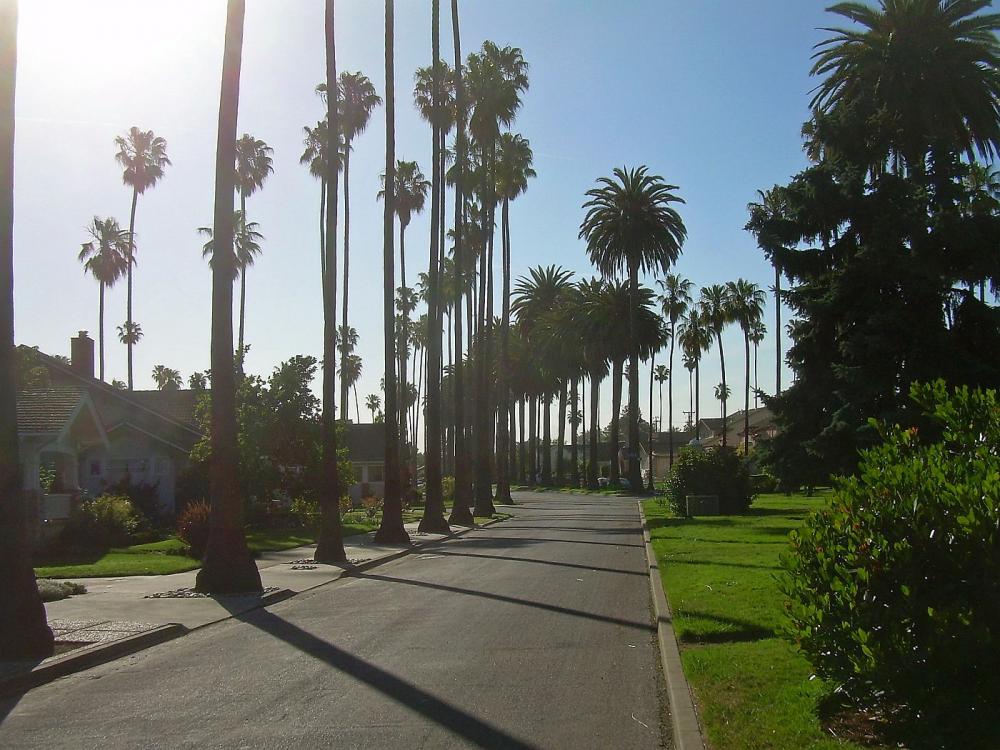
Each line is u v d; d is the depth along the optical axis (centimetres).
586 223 6278
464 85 4203
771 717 689
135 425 3406
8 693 902
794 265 2600
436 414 3331
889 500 639
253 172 5822
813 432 2628
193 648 1134
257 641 1169
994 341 2405
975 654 570
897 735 603
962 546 591
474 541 2900
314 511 3522
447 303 6088
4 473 1052
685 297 9325
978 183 3291
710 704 737
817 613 634
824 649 638
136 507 3045
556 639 1127
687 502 3634
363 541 2847
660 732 725
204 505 2447
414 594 1609
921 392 742
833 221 2511
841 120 2555
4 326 1080
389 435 2808
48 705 851
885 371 2398
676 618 1168
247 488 3127
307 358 3306
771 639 1012
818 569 670
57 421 2405
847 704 662
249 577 1627
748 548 2125
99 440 2811
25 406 2473
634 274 6350
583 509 4956
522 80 4491
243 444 3097
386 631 1212
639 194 6138
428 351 3394
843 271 2478
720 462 3681
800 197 2552
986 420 691
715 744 633
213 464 1659
